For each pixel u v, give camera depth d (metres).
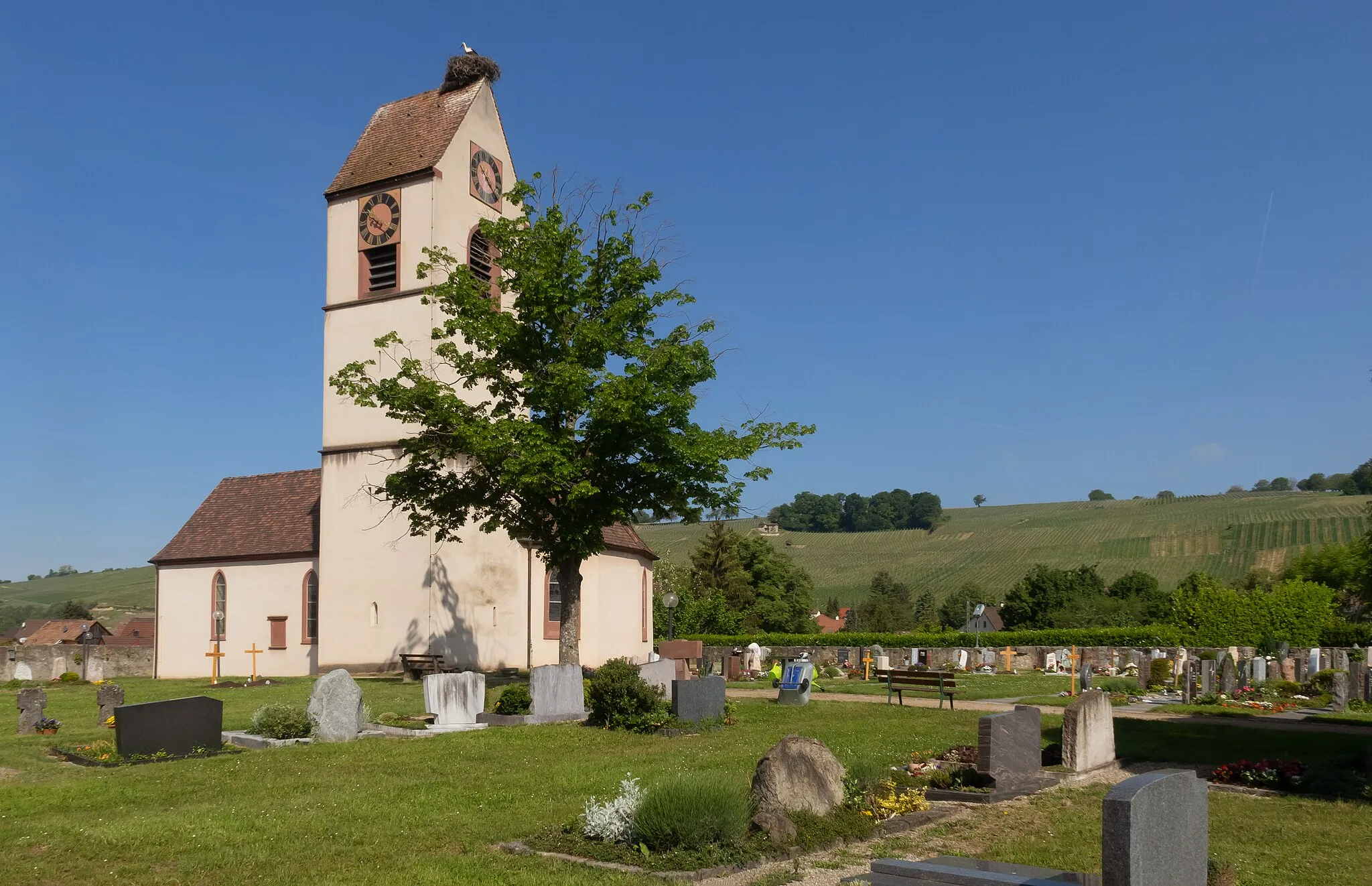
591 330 29.98
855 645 59.19
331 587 42.16
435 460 35.84
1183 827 8.43
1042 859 11.47
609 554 48.25
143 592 156.38
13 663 43.44
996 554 138.12
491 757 18.72
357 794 15.11
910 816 13.34
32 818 13.69
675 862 10.92
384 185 42.31
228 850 11.78
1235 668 34.31
